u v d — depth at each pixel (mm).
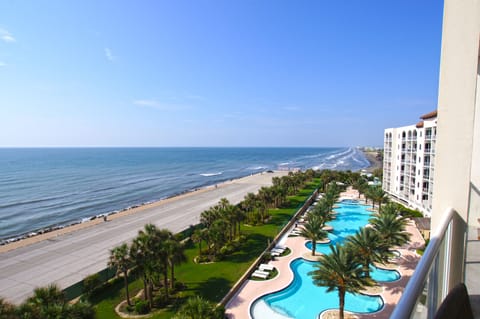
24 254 32031
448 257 3721
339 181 80062
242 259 29250
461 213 3721
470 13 3576
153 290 23156
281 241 35312
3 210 59281
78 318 14141
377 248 23453
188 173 135000
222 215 33594
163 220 47219
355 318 19469
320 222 31719
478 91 4980
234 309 20656
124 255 20781
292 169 154125
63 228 42938
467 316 2508
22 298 22844
